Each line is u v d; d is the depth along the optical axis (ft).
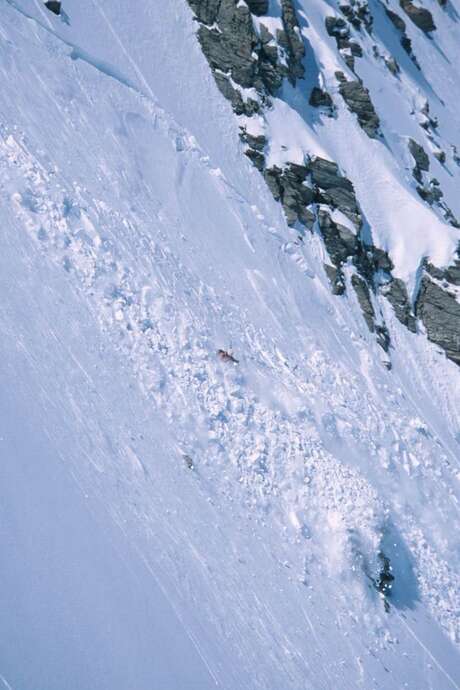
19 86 248.11
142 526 148.56
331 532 207.92
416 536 243.60
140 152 280.92
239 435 208.64
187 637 132.67
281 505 203.92
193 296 240.12
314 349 282.15
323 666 166.71
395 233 353.72
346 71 383.65
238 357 235.81
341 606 193.67
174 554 150.61
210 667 131.34
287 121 349.00
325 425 244.42
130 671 114.73
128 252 226.58
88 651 111.86
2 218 193.88
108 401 174.29
